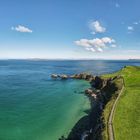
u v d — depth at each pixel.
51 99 71.81
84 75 128.75
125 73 91.31
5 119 49.28
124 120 35.31
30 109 58.56
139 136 29.75
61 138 38.78
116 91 57.12
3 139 37.91
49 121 48.28
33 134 40.53
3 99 71.19
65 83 112.25
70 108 59.41
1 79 130.25
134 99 46.97
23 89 92.44
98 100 66.38
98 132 33.56
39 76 151.00
